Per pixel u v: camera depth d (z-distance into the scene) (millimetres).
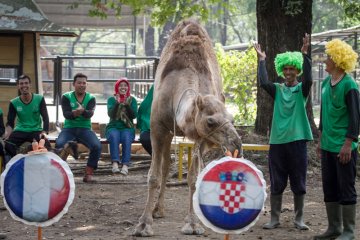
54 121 19672
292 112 9586
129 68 33438
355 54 8820
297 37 15164
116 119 14711
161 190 10438
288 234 9359
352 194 8773
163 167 10398
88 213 10711
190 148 13484
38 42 16922
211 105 8172
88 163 13531
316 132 15484
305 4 15172
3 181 7117
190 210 9312
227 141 7984
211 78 9656
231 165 7047
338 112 8812
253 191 7047
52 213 7152
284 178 9688
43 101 13383
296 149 9531
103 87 45312
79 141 13711
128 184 13375
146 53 49188
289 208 11133
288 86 9734
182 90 9219
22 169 7129
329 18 50875
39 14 16703
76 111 13586
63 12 35000
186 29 10227
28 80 13258
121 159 15609
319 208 11258
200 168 8578
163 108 9555
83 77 13930
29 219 7141
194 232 9203
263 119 15672
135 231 9156
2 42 16609
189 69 9578
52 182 7156
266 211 10984
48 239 9023
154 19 19781
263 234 9344
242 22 63469
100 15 19281
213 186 7020
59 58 18547
